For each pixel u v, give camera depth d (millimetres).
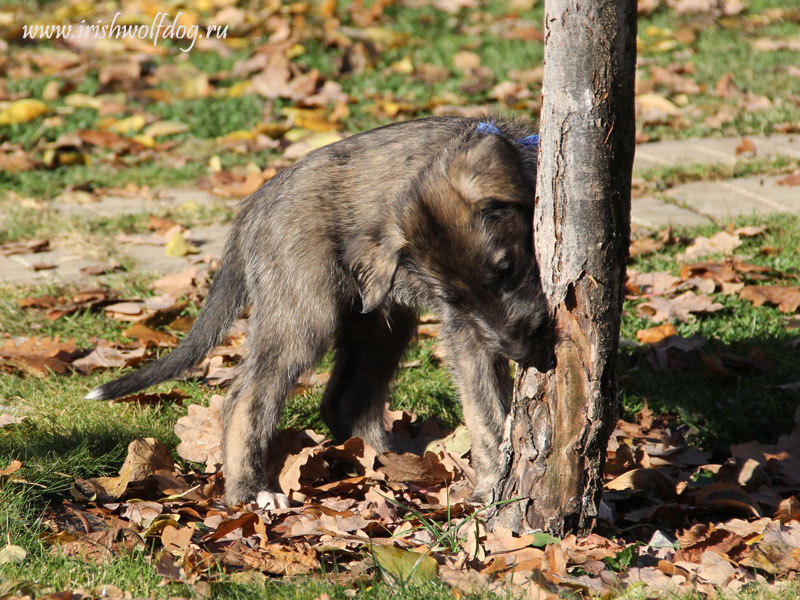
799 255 11930
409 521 7148
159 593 5887
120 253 13219
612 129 5969
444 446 8469
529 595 5832
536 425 6453
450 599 5758
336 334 8336
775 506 7469
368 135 8156
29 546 6430
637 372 9734
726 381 9562
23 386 9492
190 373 9844
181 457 8320
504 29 24016
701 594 5918
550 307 6309
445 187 6926
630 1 5836
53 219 14398
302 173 7992
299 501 7730
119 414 8812
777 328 10336
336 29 23391
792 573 6219
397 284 8008
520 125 8258
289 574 6281
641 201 14148
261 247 8000
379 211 7695
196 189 15953
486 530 6859
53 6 25375
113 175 16438
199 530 6988
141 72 21438
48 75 21297
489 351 6977
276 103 19547
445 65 21406
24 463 7578
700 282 11312
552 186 6133
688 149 16391
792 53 21938
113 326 11109
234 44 22797
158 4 25453
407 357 9367
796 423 8453
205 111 19141
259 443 7898
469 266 6707
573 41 5859
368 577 6070
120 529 6789
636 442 8547
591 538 6516
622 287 6297
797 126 16969
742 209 13570
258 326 7977
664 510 7293
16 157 16859
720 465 8164
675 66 20984
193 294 11719
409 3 25906
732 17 24828
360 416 8805
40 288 11914
